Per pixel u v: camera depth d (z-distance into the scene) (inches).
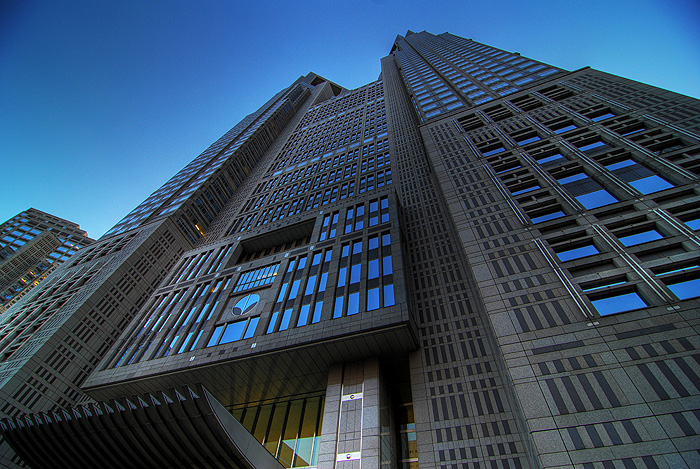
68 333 1898.4
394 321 1090.1
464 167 1405.0
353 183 2262.6
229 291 1616.6
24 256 4704.7
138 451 887.1
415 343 1130.0
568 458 588.4
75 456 948.6
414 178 2062.0
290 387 1290.6
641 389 626.8
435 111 2096.5
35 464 1023.6
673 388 610.2
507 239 1016.2
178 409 800.9
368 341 1123.3
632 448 569.3
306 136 3786.9
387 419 1035.9
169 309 1706.4
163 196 3531.0
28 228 5580.7
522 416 685.3
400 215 1686.8
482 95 2048.5
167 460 891.4
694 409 577.9
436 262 1433.3
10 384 1579.7
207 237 2933.1
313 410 1242.0
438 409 986.1
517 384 707.4
